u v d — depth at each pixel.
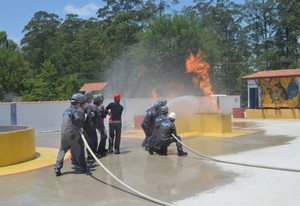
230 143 13.41
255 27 59.75
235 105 35.38
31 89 45.75
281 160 9.86
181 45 39.62
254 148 12.12
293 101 26.73
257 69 57.34
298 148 11.88
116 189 7.29
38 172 8.95
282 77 27.17
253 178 7.90
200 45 40.09
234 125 21.19
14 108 18.66
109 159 10.58
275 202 6.14
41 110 19.72
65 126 8.61
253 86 29.27
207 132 16.48
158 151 11.24
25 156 10.34
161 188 7.30
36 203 6.44
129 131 18.84
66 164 9.91
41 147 13.52
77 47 68.94
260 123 22.48
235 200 6.31
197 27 41.31
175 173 8.59
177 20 40.38
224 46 57.66
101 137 11.04
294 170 8.48
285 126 19.88
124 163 9.95
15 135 9.97
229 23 59.94
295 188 7.01
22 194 7.03
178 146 10.94
